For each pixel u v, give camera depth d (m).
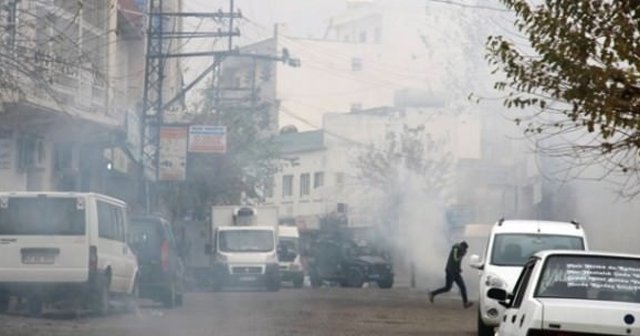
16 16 33.16
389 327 32.56
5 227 30.06
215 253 63.31
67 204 30.20
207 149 61.12
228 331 28.72
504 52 18.50
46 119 43.50
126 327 28.84
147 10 63.44
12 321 28.81
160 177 60.12
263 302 46.19
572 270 16.72
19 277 29.94
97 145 54.06
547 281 16.59
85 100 47.03
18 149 46.19
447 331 31.84
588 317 15.28
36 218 30.12
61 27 41.81
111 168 56.56
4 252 30.00
